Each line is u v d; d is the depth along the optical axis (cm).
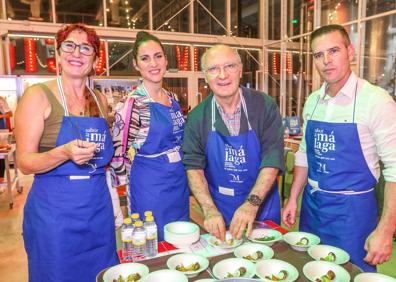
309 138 163
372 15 593
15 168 514
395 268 267
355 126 145
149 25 805
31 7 705
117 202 177
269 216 169
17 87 660
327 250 125
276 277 107
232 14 886
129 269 114
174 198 196
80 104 151
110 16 768
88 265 147
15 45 696
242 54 907
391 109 138
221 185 166
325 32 142
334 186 152
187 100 858
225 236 135
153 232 129
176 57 839
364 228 149
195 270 111
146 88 196
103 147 151
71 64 142
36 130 137
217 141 161
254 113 160
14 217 416
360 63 621
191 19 841
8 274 282
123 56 783
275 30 868
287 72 831
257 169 163
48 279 140
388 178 139
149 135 189
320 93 158
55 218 138
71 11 736
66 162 138
